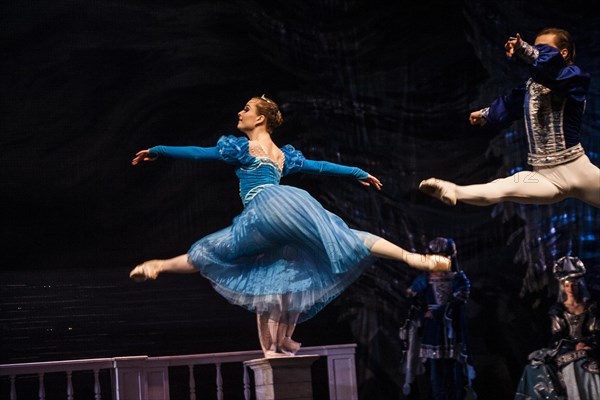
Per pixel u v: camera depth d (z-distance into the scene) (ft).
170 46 35.96
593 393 30.01
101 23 34.96
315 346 33.24
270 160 21.85
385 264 37.47
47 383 31.30
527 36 37.55
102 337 32.48
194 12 36.35
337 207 37.76
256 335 35.19
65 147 33.68
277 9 37.27
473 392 32.30
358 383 36.78
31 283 31.99
